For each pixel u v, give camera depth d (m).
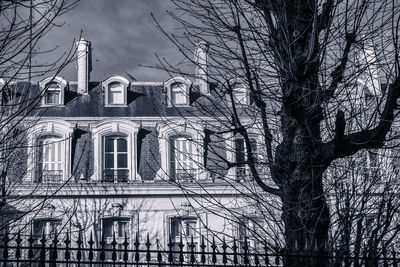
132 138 27.89
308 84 9.16
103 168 27.47
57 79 28.81
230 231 25.48
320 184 9.46
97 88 30.00
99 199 26.78
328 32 9.01
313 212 9.27
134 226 26.64
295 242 9.16
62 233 25.55
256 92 9.52
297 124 9.59
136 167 27.55
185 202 26.84
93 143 27.70
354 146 9.05
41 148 26.95
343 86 9.62
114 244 8.56
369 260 9.26
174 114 28.67
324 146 9.29
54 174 26.61
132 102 29.39
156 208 26.89
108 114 28.70
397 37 8.66
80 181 26.80
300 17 9.44
